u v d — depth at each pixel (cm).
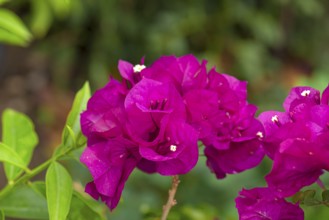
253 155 58
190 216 74
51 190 57
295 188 51
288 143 50
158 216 71
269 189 53
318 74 125
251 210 53
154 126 55
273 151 53
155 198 129
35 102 232
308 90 56
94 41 228
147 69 58
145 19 227
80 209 62
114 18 222
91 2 220
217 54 226
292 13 243
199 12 228
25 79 238
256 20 231
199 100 56
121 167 55
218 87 58
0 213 65
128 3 228
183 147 54
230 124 57
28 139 67
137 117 54
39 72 241
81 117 56
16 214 66
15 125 67
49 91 235
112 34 224
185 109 55
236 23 234
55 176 58
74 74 237
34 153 204
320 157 50
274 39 236
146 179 135
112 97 57
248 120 58
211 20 229
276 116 55
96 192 56
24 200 66
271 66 239
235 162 58
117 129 55
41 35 228
